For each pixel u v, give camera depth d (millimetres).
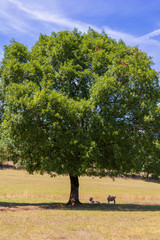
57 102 19234
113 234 11250
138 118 20875
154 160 23828
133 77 21453
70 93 22953
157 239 10461
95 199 33125
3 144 21344
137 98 20844
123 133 20641
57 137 19141
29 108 18516
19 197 30953
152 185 65250
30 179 59219
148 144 21328
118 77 21594
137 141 21297
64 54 23906
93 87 20688
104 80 20328
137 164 21812
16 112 18875
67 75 22094
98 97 20125
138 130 21219
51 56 23938
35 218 15133
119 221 14438
